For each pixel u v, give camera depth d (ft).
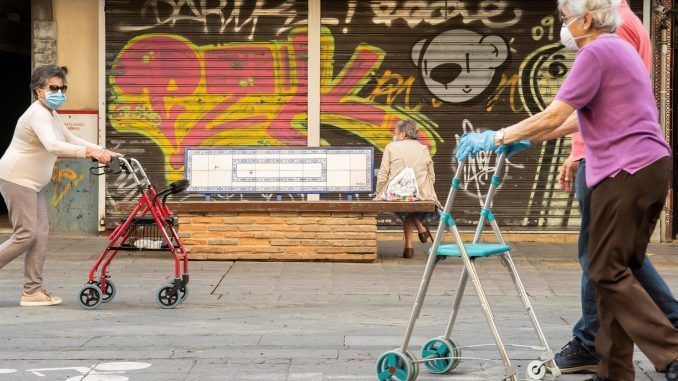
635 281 18.31
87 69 51.39
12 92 62.69
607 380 18.76
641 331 18.07
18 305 31.53
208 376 21.48
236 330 27.27
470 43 50.52
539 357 23.08
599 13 18.69
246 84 50.72
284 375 21.57
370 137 50.72
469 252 19.21
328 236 42.68
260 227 42.73
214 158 44.55
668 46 50.42
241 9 50.52
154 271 39.58
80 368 22.25
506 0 50.39
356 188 44.50
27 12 58.49
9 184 30.66
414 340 25.68
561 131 21.13
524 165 50.83
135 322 28.50
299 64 50.55
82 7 51.26
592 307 20.85
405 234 44.52
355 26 50.42
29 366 22.47
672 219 51.49
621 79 18.35
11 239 30.91
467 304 32.40
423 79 50.57
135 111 50.75
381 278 38.40
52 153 30.22
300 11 50.42
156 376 21.48
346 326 27.99
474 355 23.57
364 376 21.47
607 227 18.31
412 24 50.42
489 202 20.38
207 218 42.73
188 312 30.42
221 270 40.04
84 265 41.16
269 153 44.62
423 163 44.06
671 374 18.12
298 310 30.99
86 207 50.96
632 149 18.21
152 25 50.52
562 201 51.01
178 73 50.72
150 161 50.85
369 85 50.57
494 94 50.70
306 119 50.67
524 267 42.37
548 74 50.65
